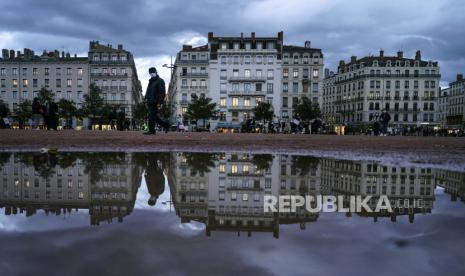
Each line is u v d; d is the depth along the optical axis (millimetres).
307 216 2312
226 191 3334
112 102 80750
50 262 1410
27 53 84438
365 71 95750
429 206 2686
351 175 4648
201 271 1322
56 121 26672
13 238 1716
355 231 1926
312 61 81000
